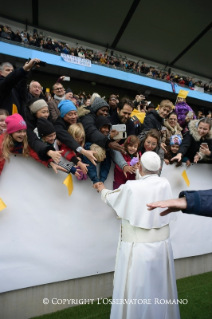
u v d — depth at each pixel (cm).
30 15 1151
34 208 163
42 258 167
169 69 1491
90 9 1169
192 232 246
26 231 161
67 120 180
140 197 135
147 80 1155
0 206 145
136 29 1314
